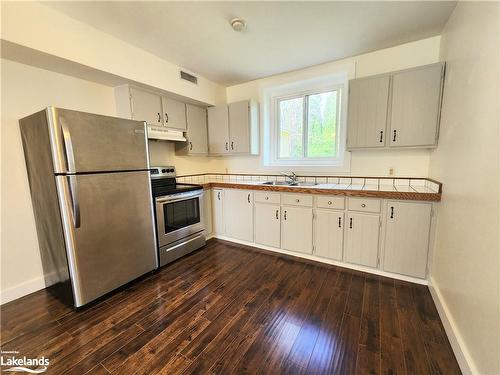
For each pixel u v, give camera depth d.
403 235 2.12
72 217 1.74
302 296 1.96
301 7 1.78
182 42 2.30
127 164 2.11
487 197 1.09
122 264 2.09
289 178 3.29
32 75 2.01
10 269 1.96
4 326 1.65
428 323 1.61
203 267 2.54
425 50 2.30
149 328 1.61
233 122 3.39
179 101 3.10
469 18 1.47
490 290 1.02
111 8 1.77
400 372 1.25
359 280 2.20
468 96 1.42
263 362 1.32
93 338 1.52
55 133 1.64
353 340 1.47
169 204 2.61
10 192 1.95
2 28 1.55
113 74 2.21
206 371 1.27
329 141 3.10
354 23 2.01
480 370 1.07
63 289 1.89
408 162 2.50
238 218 3.20
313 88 3.10
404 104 2.21
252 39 2.26
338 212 2.41
